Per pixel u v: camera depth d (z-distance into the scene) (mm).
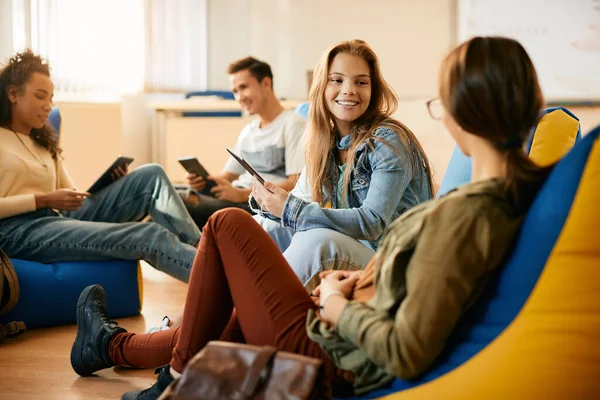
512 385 1150
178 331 1873
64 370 2211
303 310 1418
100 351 2014
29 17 5082
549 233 1128
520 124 1191
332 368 1364
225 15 5727
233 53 5754
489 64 1179
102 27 5352
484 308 1205
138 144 5441
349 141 2174
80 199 2871
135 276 2902
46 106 2922
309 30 5805
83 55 5309
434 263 1133
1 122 2908
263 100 3545
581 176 1111
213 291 1518
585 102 5594
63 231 2777
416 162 2117
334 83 2154
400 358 1163
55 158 3121
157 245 2824
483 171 1237
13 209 2752
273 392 1191
